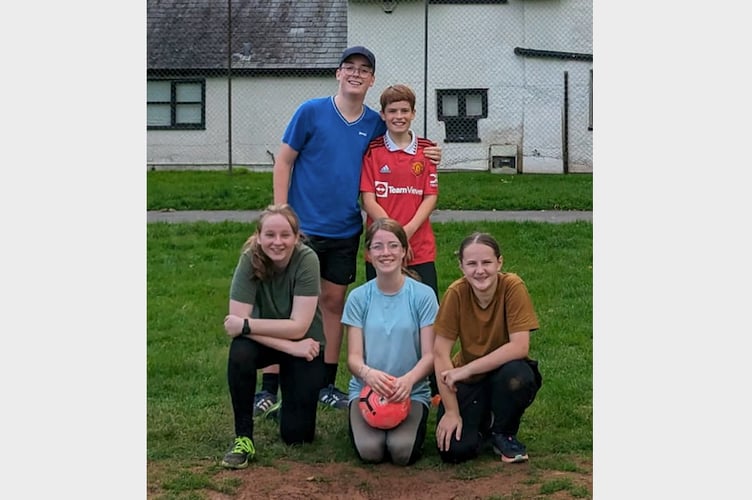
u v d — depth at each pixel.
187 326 7.33
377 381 4.66
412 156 5.42
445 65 18.31
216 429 5.19
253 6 19.77
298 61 18.97
